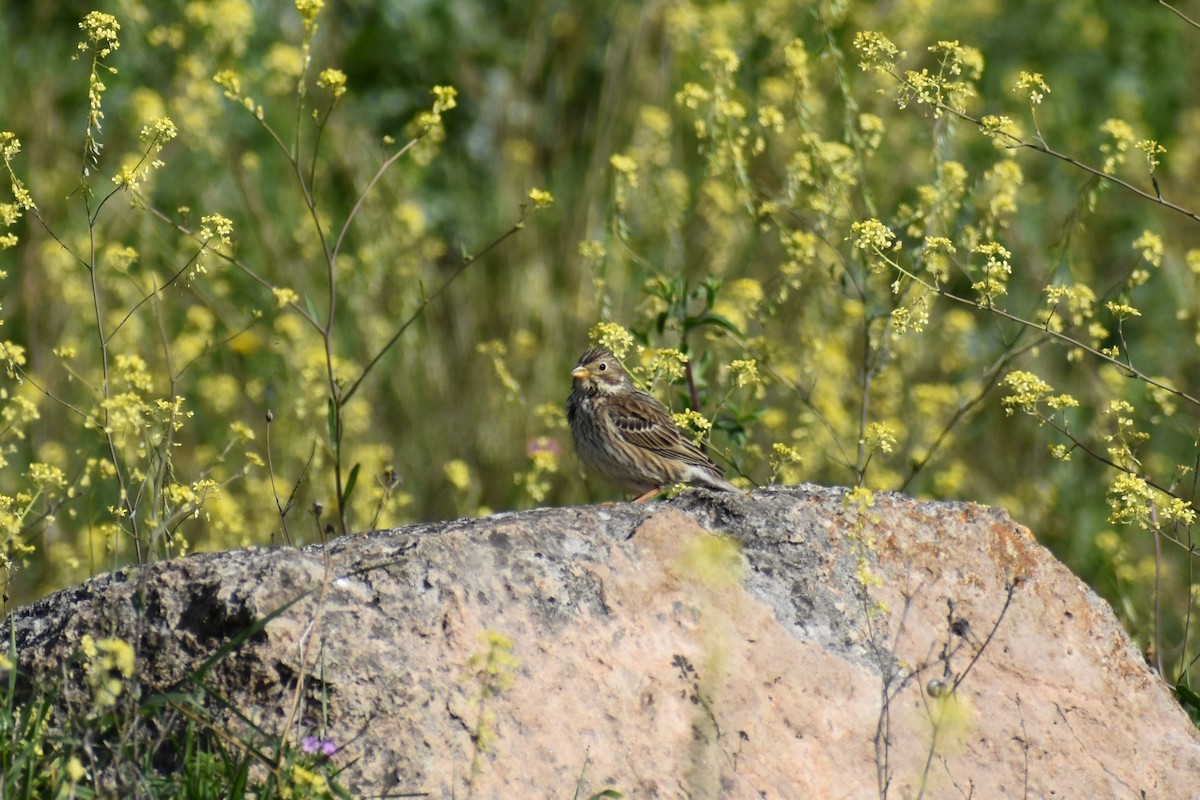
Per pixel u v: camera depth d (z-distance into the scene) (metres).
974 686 7.99
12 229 15.06
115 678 7.25
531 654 7.43
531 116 17.39
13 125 15.70
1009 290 15.74
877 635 8.01
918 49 17.36
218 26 14.23
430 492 13.50
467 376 14.31
